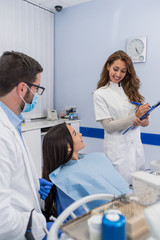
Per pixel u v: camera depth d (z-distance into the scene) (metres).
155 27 2.40
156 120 2.46
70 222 0.52
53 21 3.29
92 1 2.86
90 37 2.94
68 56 3.21
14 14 2.72
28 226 0.75
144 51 2.46
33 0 2.89
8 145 0.74
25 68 0.82
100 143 3.01
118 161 1.72
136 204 0.55
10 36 2.71
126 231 0.46
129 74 1.75
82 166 1.12
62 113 3.27
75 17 3.05
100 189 1.04
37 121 3.05
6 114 0.85
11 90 0.83
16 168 0.79
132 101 1.75
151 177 0.60
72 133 1.17
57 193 1.06
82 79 3.11
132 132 1.71
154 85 2.47
